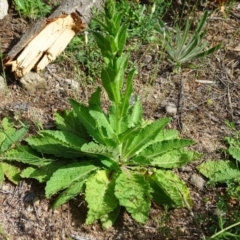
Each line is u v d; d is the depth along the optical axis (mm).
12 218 1027
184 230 1006
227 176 1083
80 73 1314
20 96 1256
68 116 1155
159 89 1294
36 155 1104
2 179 1063
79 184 1025
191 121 1220
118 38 949
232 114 1241
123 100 1012
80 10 1420
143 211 982
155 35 1427
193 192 1078
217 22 1497
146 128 1049
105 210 994
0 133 1142
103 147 1000
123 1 1444
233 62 1380
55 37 1315
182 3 1553
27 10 1476
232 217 1006
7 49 1363
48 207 1039
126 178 1029
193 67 1350
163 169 1091
